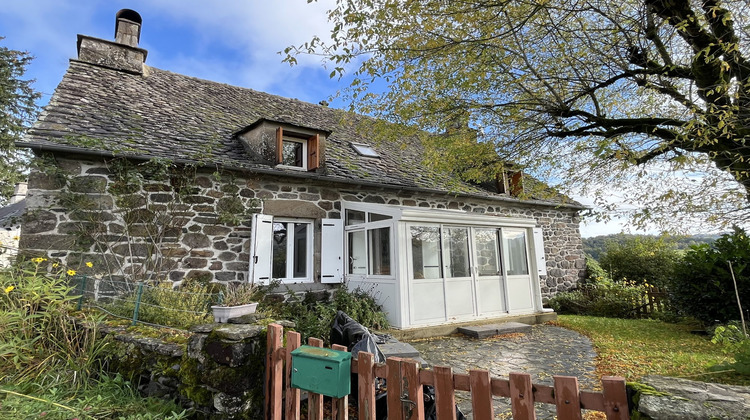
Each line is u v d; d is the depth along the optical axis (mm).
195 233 6484
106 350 3975
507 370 4879
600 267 13062
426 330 6781
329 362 2299
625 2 4863
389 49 5258
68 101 6887
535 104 5578
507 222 8391
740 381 3518
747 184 4336
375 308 6883
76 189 5711
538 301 8750
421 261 7164
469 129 6680
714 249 7320
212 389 2967
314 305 6875
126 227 5957
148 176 6219
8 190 17188
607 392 1624
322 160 7762
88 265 5156
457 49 5320
